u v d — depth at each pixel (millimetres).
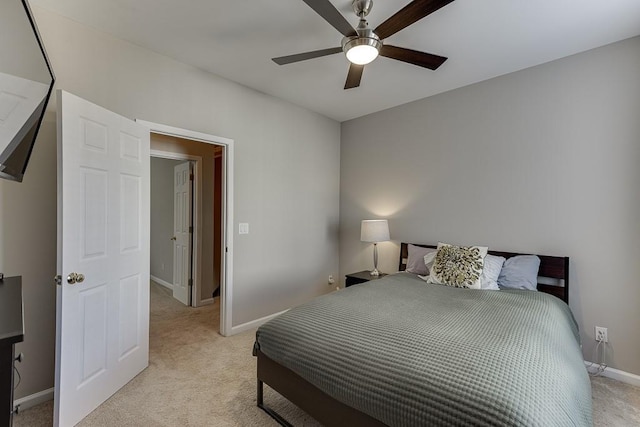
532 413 975
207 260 4191
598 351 2379
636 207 2236
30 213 1939
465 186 3121
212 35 2270
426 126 3424
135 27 2174
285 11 1990
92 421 1798
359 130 4098
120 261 2137
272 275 3488
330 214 4199
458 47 2398
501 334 1484
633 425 1788
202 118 2814
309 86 3166
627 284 2268
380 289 2404
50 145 2006
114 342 2076
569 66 2520
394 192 3713
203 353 2695
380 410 1220
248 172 3221
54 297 2025
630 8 1932
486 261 2635
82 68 2129
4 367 764
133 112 2383
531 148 2711
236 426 1768
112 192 2061
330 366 1423
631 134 2258
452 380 1132
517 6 1919
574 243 2494
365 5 1833
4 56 1057
